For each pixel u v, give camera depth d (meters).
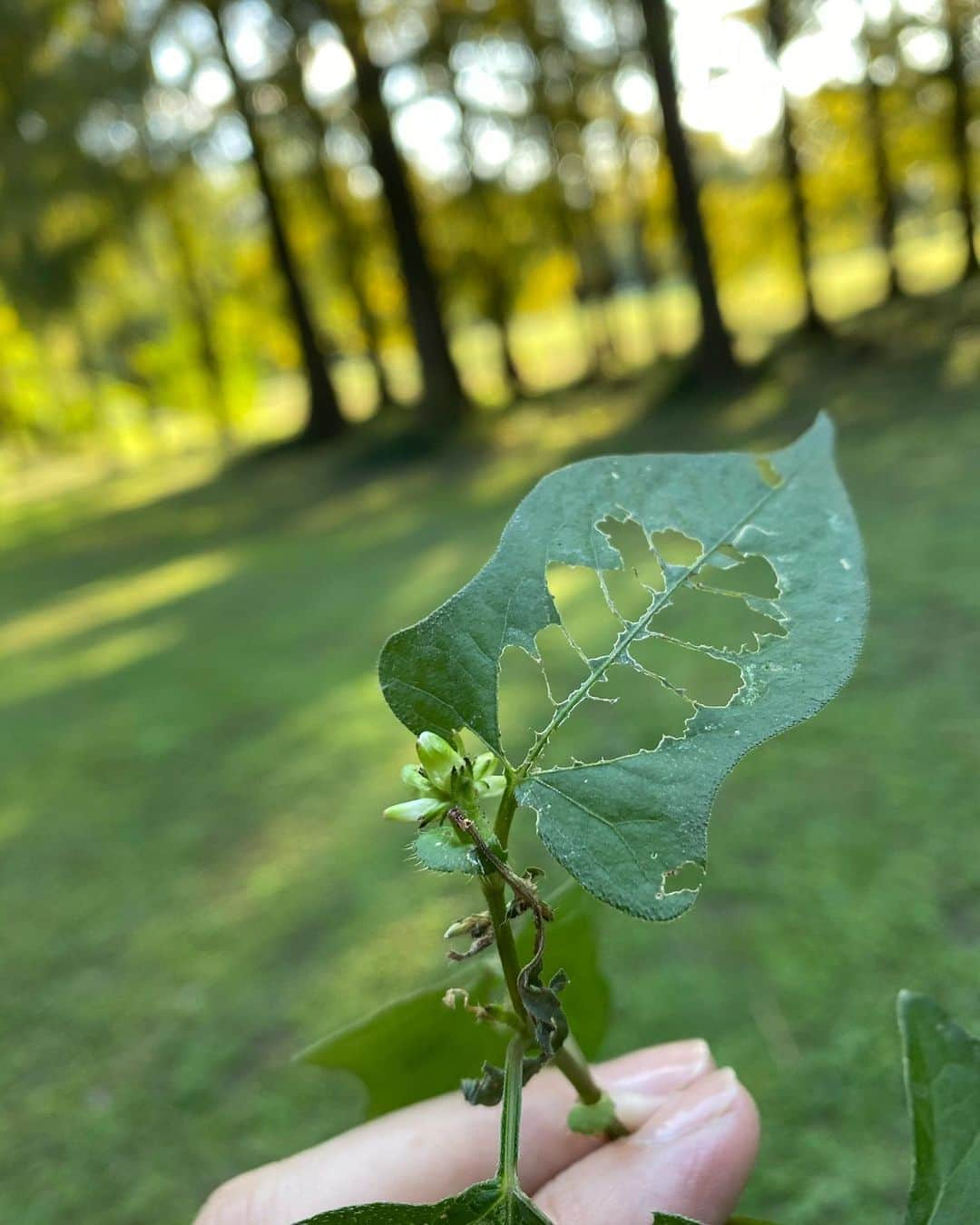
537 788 0.62
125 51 12.56
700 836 0.60
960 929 2.80
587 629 5.21
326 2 13.27
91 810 4.75
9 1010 3.37
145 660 7.26
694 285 12.95
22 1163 2.75
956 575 5.16
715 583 5.41
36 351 20.50
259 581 9.19
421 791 0.61
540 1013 0.61
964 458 7.40
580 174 17.50
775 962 2.84
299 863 3.88
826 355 13.26
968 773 3.46
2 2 11.62
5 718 6.53
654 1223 0.60
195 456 21.16
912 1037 0.69
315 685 5.85
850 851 3.20
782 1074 2.50
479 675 0.67
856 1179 2.23
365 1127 1.33
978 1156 0.65
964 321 12.87
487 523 9.35
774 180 18.25
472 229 17.59
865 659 4.49
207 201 18.38
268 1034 3.01
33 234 12.97
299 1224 0.61
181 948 3.51
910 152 17.27
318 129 15.22
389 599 7.44
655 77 12.25
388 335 20.84
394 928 3.34
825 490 0.76
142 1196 2.58
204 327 21.16
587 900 0.97
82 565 12.23
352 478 13.85
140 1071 2.98
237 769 4.87
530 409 15.67
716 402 12.31
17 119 12.34
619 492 0.77
